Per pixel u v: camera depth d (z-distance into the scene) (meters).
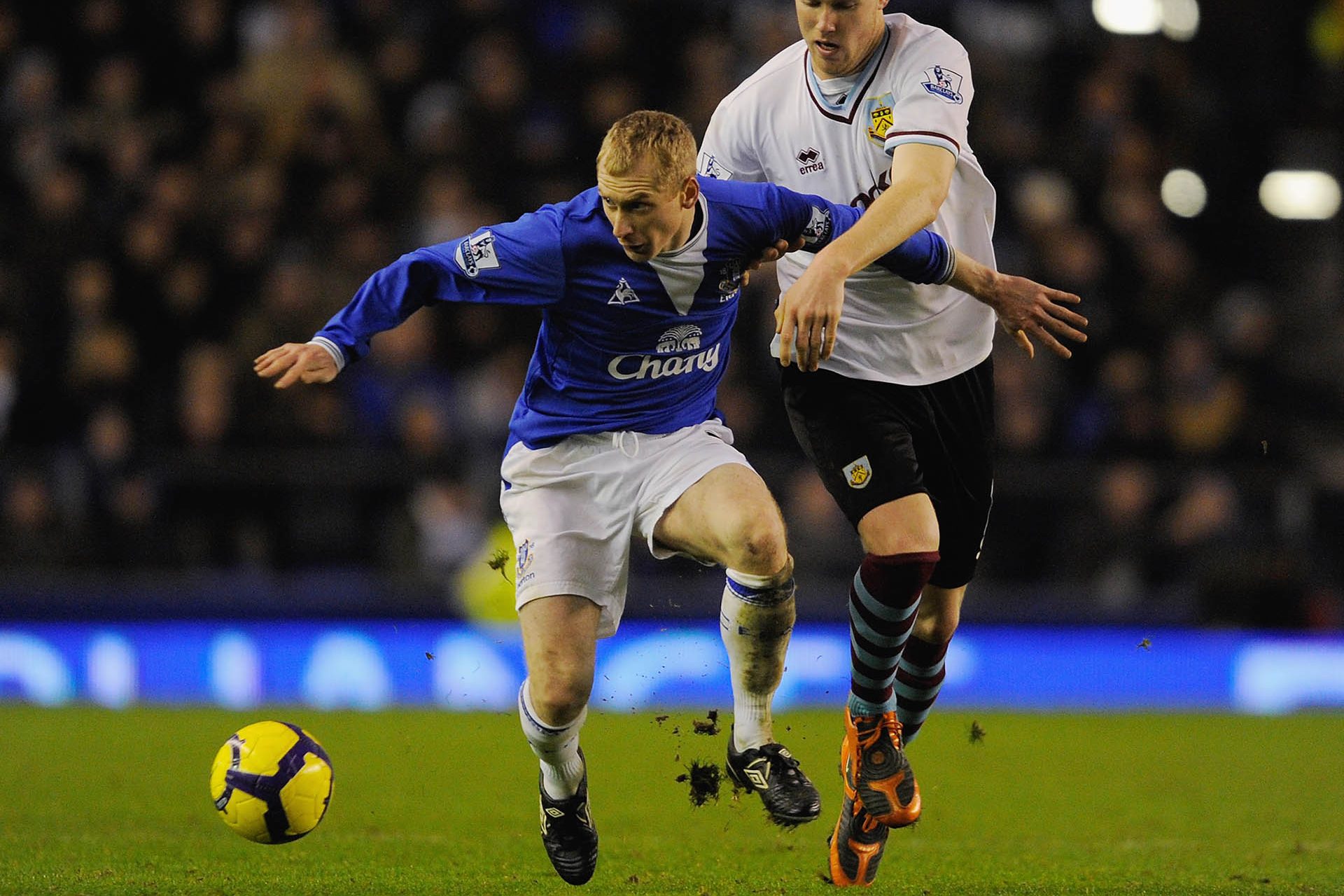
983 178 18.06
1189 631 40.06
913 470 17.41
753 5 50.56
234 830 17.34
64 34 47.94
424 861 19.59
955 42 17.53
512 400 41.62
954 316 18.19
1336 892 17.92
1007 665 39.47
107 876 18.12
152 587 38.12
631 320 16.56
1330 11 57.72
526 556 17.05
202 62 48.06
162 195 43.53
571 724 16.61
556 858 17.34
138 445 40.03
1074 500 41.53
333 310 42.06
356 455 40.00
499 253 16.12
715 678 38.78
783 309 15.41
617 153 15.41
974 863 20.03
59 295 42.12
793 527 39.44
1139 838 22.20
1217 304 52.66
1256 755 30.89
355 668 38.22
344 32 48.72
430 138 46.44
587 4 50.97
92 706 37.28
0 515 38.50
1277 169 55.41
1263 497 42.84
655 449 17.16
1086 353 45.38
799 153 18.06
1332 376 51.81
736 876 18.83
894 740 17.75
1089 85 52.25
